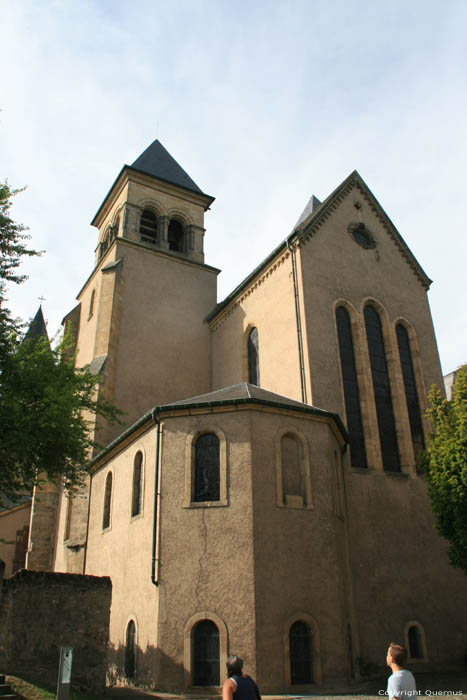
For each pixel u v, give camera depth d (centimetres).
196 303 3369
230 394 1877
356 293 2562
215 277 3534
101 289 3128
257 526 1588
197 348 3212
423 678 1750
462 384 1906
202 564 1573
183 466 1711
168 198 3725
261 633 1470
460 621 2180
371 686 1591
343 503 1975
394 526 2183
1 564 3197
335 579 1658
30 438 1669
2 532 3253
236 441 1695
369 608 1962
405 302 2762
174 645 1502
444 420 1914
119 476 2059
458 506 1748
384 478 2252
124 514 1928
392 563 2106
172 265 3412
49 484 2812
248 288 2833
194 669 1470
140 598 1673
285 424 1781
